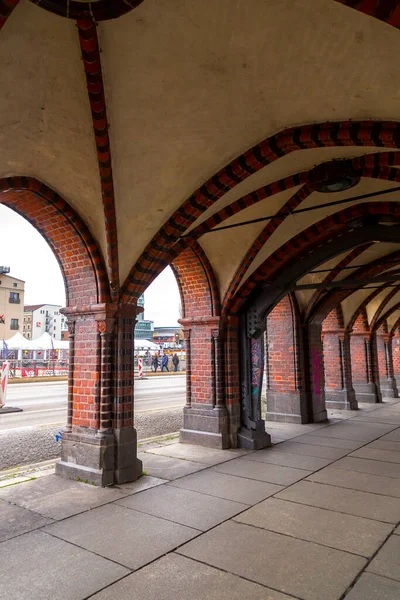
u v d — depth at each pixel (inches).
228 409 338.3
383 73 152.0
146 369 1717.5
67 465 251.3
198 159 224.1
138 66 168.4
